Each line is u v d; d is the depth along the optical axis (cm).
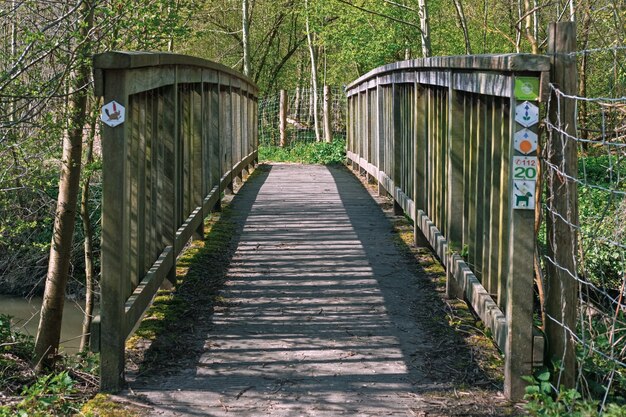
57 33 642
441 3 2133
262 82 3306
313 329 518
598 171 1007
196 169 788
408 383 423
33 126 616
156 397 405
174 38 721
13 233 696
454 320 533
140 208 499
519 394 394
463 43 2178
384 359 461
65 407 403
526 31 830
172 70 596
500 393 407
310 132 2639
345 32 2192
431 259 711
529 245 383
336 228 874
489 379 428
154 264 547
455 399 400
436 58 593
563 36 369
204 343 489
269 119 2473
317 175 1473
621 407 363
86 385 456
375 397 404
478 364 451
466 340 492
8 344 575
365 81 1327
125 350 470
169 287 611
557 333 390
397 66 843
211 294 600
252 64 3231
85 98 657
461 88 531
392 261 708
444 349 477
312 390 414
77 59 610
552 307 389
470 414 382
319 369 445
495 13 1858
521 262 385
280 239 812
